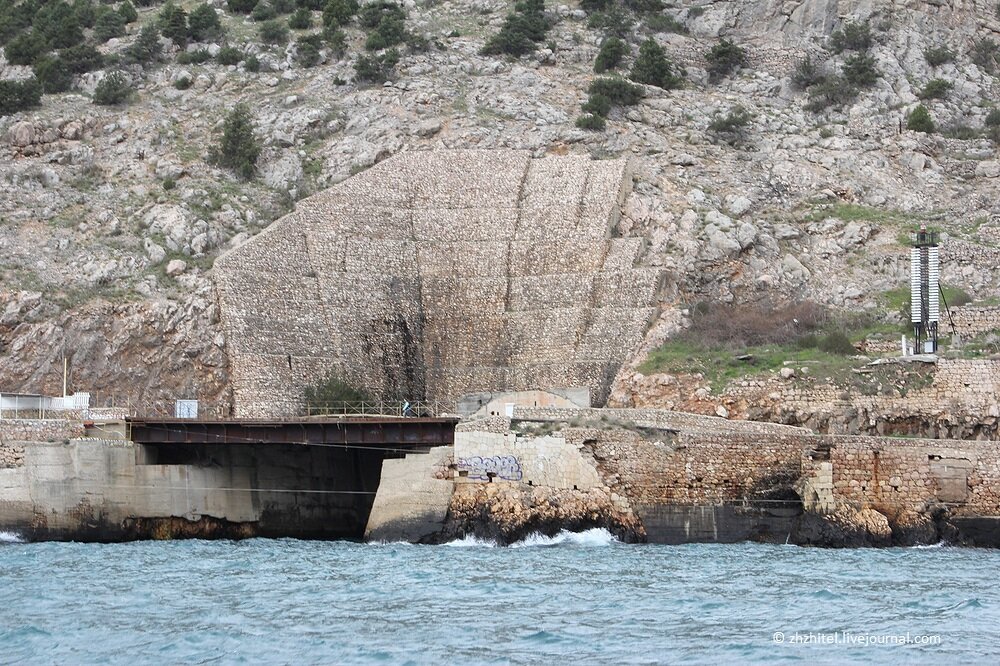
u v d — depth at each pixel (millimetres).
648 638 104938
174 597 123938
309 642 104125
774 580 132250
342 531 194500
